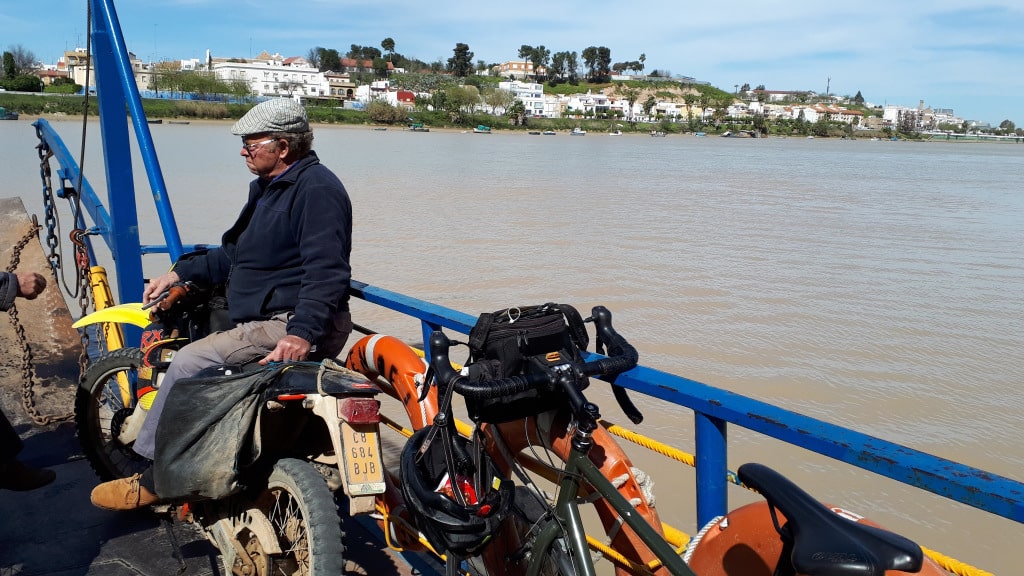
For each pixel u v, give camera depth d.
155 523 3.97
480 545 2.47
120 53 4.82
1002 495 1.66
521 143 100.56
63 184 6.46
